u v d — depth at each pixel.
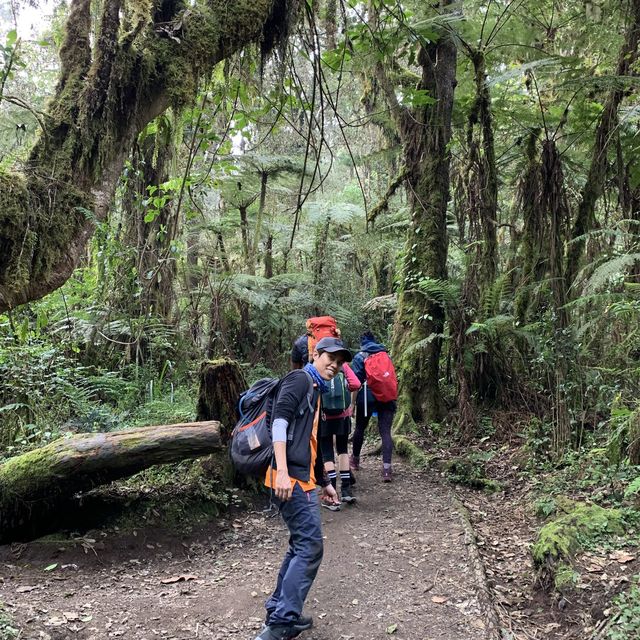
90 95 3.61
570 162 9.01
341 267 16.53
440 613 3.74
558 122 9.47
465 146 9.48
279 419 3.25
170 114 5.85
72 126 3.58
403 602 3.89
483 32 9.66
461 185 9.73
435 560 4.52
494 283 8.29
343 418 5.83
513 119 9.39
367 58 7.36
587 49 9.88
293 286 14.96
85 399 7.09
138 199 8.30
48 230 3.34
